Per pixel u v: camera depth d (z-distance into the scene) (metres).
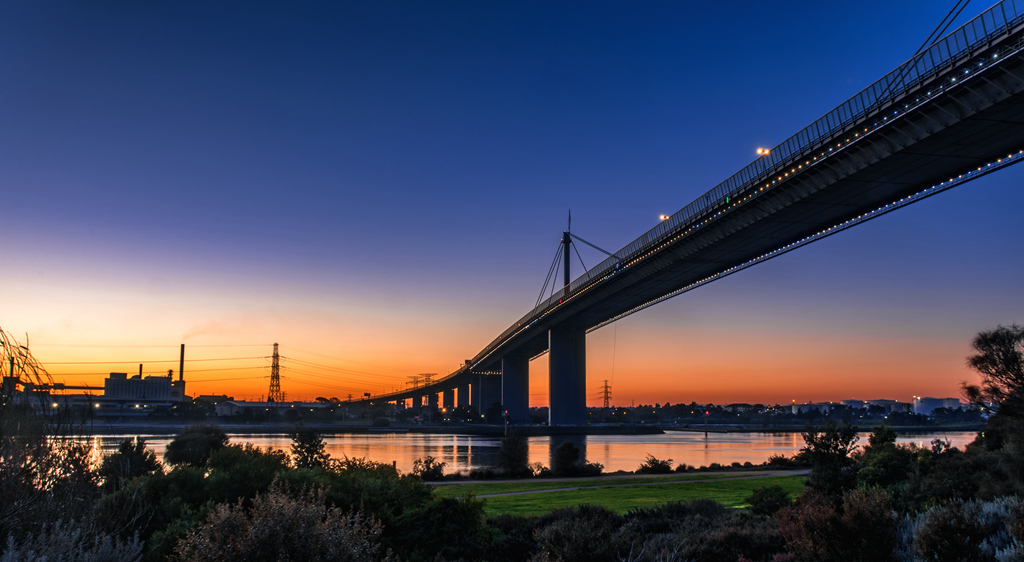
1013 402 22.94
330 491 17.91
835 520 11.86
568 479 49.25
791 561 13.55
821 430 23.62
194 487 16.45
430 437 173.25
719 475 52.03
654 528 20.50
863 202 83.06
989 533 11.80
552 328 193.38
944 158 68.00
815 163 76.12
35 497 6.73
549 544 13.55
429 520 16.91
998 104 55.53
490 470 55.59
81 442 7.41
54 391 7.32
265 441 124.50
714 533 16.78
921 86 60.06
